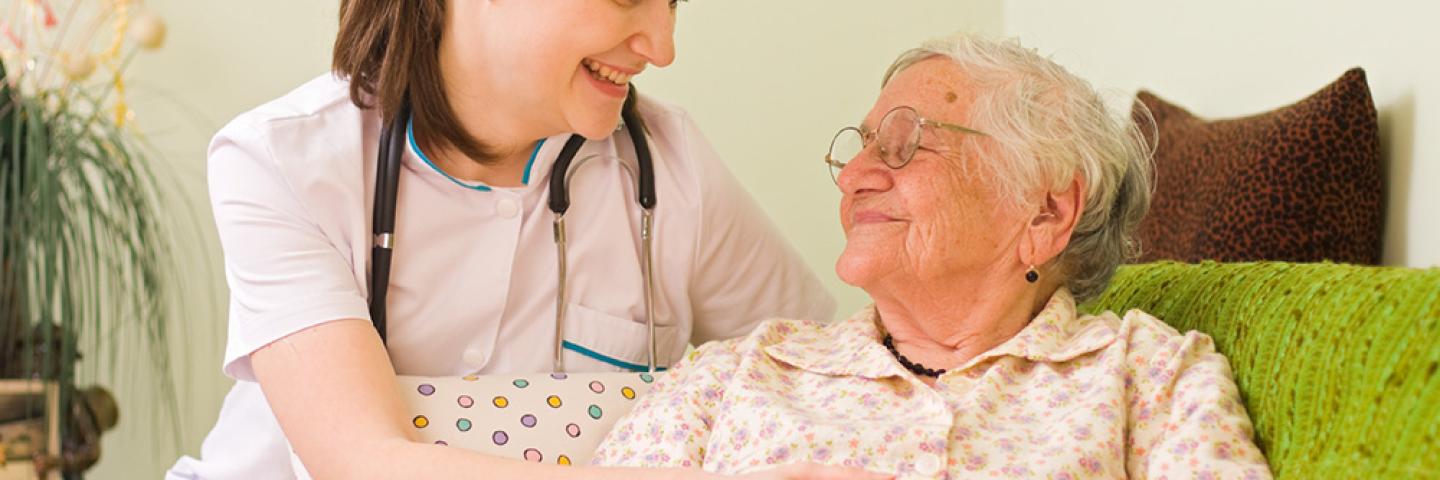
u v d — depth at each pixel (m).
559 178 1.70
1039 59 1.53
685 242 1.80
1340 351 1.27
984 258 1.49
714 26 3.06
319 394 1.41
